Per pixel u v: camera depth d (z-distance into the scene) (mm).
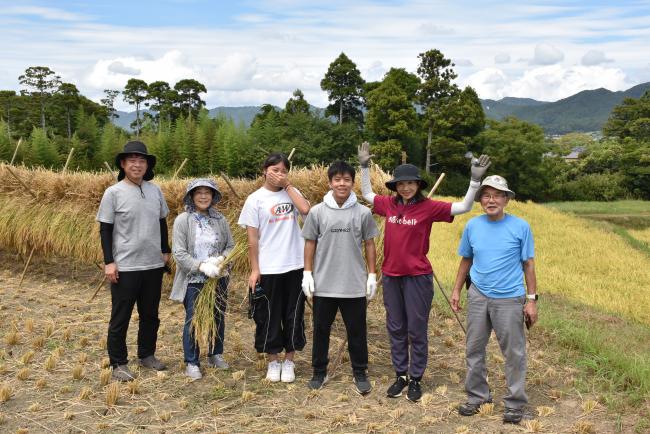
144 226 4895
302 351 5844
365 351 4730
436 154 49719
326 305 4590
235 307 7547
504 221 4238
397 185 4500
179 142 43031
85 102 66938
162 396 4562
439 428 4082
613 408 4379
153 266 4973
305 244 4629
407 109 45875
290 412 4332
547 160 54156
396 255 4539
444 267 11812
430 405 4484
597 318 8055
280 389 4766
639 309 9812
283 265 4727
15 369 5102
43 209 9023
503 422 4160
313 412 4289
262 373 5176
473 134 51625
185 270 4953
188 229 5055
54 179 9039
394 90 46250
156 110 75188
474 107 49375
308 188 6887
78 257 8961
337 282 4535
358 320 4629
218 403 4477
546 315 7277
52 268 9812
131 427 4039
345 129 48188
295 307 4844
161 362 5258
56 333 6234
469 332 4309
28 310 7164
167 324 6738
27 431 3906
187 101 76250
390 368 5410
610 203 44594
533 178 52812
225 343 6098
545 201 55156
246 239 6840
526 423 4082
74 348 5723
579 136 139875
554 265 14648
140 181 4957
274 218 4738
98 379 4918
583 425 4004
